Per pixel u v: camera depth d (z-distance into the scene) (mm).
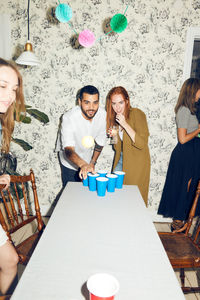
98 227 1188
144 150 2480
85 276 851
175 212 2828
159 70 2721
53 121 2846
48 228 1169
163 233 1795
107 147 2859
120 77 2742
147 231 1165
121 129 2506
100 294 703
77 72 2744
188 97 2625
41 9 2635
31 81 2770
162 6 2611
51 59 2725
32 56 2217
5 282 1127
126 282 824
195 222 2857
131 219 1280
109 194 1622
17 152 2922
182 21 2635
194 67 3078
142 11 2623
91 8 2625
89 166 1782
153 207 3002
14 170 2682
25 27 2678
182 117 2645
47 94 2795
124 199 1544
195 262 1478
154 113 2801
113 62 2715
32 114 2836
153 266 912
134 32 2658
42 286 800
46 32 2676
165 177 2926
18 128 2867
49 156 2922
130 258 954
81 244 1042
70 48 2699
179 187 2812
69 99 2801
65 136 2252
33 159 2934
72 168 2523
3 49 2707
